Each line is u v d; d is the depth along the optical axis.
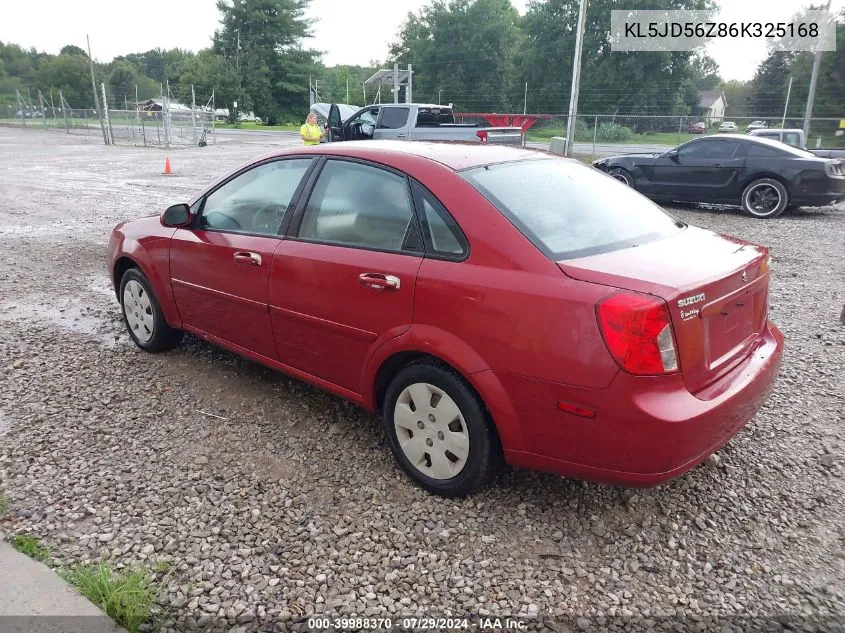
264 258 3.93
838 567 2.87
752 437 3.93
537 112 68.19
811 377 4.82
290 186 3.97
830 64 52.31
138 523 3.13
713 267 2.98
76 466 3.61
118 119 59.28
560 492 3.38
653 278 2.74
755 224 11.69
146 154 28.69
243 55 78.88
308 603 2.65
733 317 3.09
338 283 3.51
